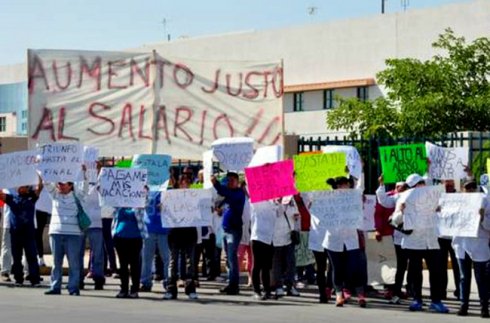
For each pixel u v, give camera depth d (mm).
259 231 16453
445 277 15914
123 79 20234
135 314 14023
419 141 20906
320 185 16188
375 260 17328
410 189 15359
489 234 14688
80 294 16828
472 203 14547
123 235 16172
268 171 16203
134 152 20203
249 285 18391
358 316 14398
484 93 36938
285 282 17125
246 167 17844
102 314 13961
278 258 16828
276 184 16172
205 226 17719
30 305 15023
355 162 17125
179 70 20328
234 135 20266
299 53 50250
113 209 17375
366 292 17391
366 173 21562
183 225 16109
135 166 17562
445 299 16969
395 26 46375
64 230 16594
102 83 20156
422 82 37156
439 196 15156
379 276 17219
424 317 14492
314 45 49625
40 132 19922
